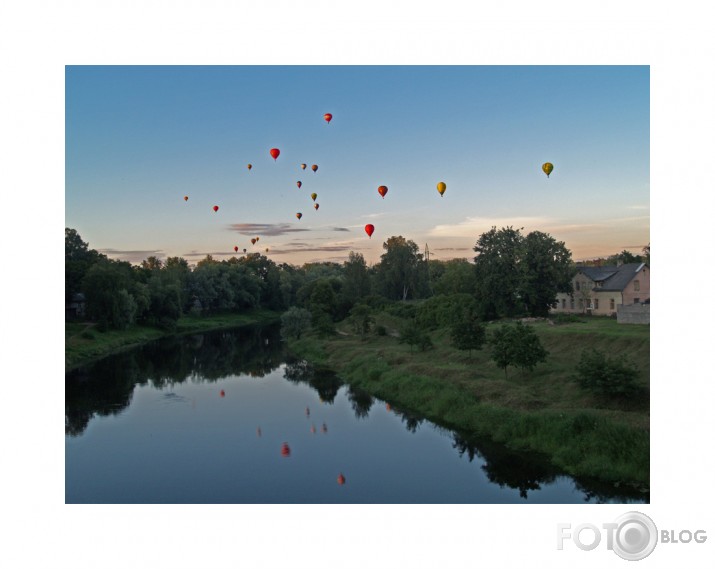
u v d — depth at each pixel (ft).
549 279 176.65
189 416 106.22
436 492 65.41
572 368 97.96
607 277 188.14
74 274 241.35
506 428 79.05
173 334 261.85
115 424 101.40
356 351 161.38
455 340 122.42
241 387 133.69
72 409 113.29
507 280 174.19
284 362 171.32
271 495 67.31
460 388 98.78
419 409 98.78
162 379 145.79
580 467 65.77
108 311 216.95
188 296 328.08
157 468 78.13
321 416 102.42
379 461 76.59
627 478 61.98
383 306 255.70
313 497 66.08
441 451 78.59
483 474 69.46
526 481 65.92
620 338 108.99
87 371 159.12
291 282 402.93
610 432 68.33
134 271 280.72
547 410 79.71
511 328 103.45
